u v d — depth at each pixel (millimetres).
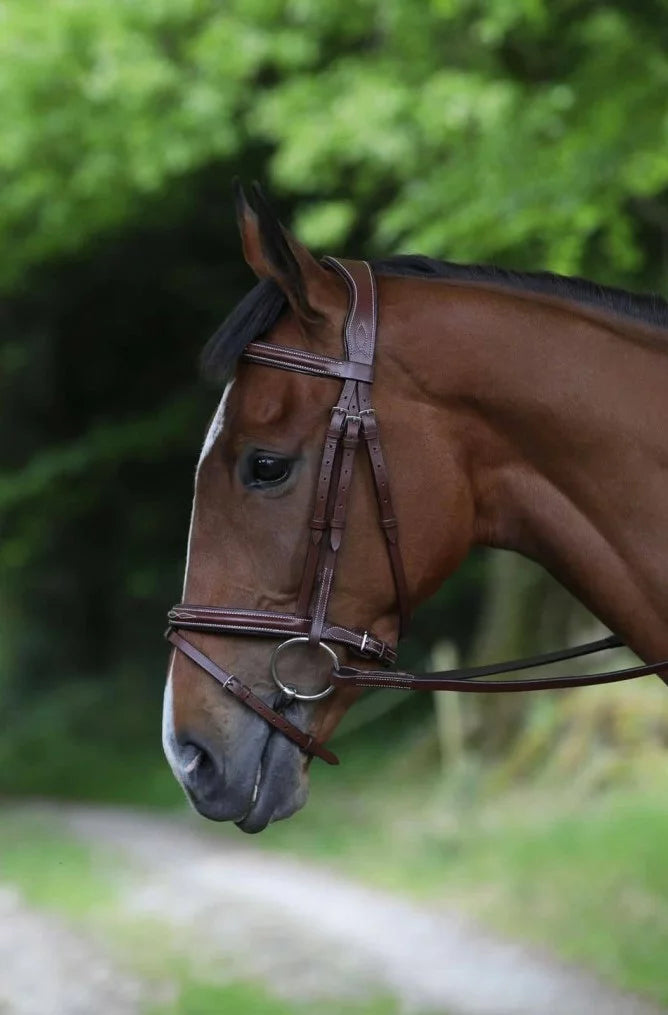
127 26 14047
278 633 3689
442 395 3814
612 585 3787
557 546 3828
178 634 3773
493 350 3828
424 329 3834
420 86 12180
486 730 16297
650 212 11891
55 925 11258
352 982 8914
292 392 3734
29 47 14070
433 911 11281
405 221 11414
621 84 10250
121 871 14195
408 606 3775
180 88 14359
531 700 16109
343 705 3809
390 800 16734
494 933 10195
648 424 3775
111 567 29906
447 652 17438
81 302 25984
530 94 11352
